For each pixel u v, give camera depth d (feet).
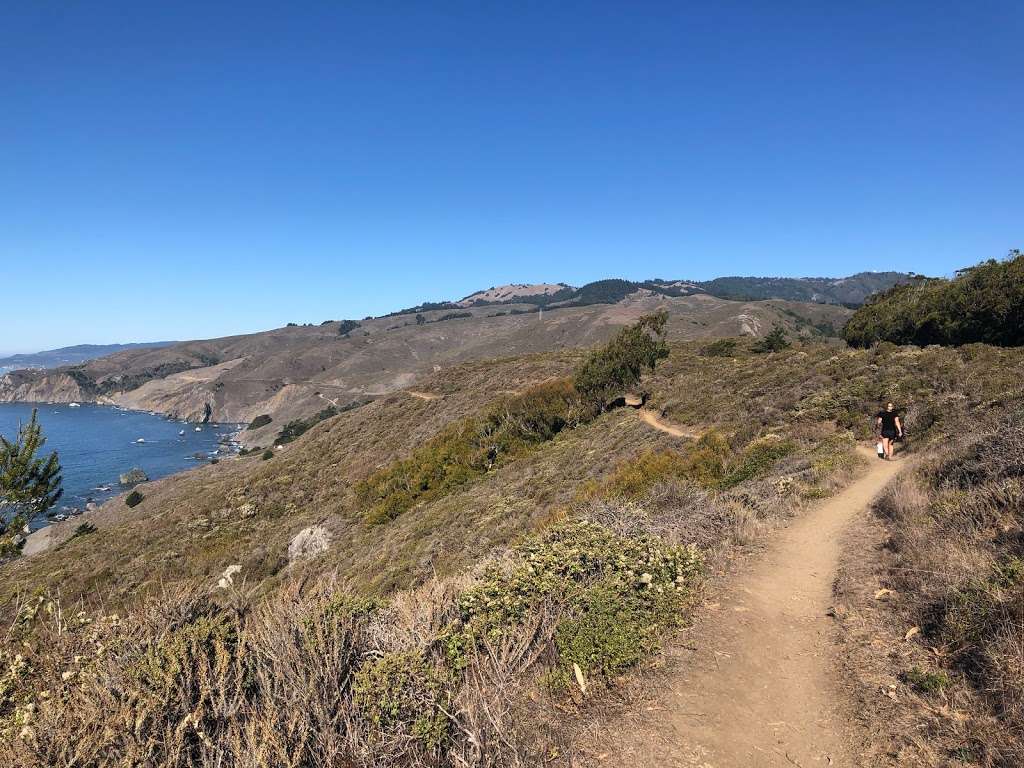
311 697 9.95
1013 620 12.07
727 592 18.25
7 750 8.62
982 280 105.19
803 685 12.82
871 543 22.08
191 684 9.99
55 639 11.82
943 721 10.66
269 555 81.51
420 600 15.19
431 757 9.91
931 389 53.42
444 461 93.15
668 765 10.19
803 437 50.03
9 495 32.68
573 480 60.49
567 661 12.93
